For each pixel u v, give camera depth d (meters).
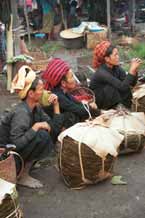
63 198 4.24
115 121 5.02
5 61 9.11
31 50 10.92
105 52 5.50
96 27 11.38
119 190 4.32
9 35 8.14
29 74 4.27
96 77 5.61
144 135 5.02
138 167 4.80
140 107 5.78
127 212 3.97
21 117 4.22
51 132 4.67
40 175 4.70
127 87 5.54
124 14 13.55
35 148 4.31
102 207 4.06
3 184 3.59
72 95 5.27
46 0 12.65
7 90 8.00
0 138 4.30
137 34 12.30
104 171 4.31
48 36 12.75
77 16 13.35
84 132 4.30
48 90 4.97
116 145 4.30
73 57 10.04
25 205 4.15
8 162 3.76
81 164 4.24
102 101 5.63
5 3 8.24
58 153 4.50
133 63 5.62
